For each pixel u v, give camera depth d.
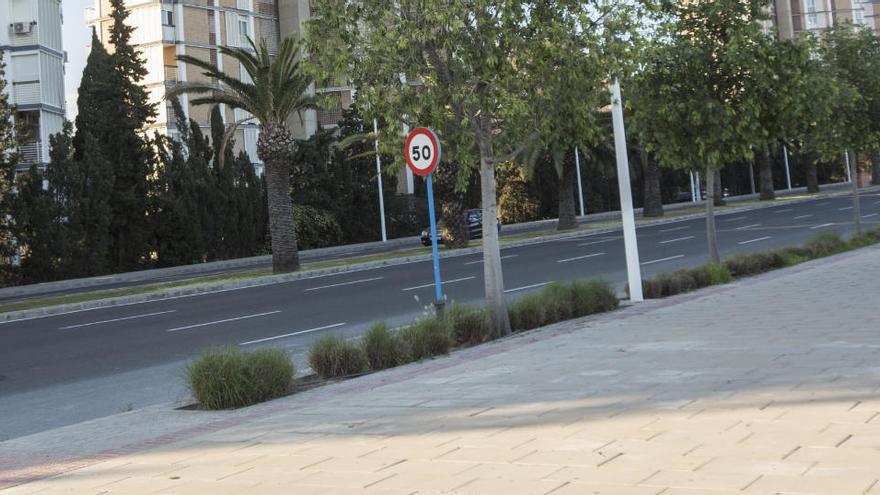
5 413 9.53
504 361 9.36
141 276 39.16
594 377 7.71
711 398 6.32
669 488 4.26
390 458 5.40
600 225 45.72
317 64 12.37
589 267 23.48
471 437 5.77
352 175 54.72
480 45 11.88
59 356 13.82
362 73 12.09
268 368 8.65
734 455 4.77
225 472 5.45
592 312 13.68
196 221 45.69
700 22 16.97
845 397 5.97
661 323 11.26
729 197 82.69
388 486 4.75
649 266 22.45
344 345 10.16
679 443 5.12
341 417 7.04
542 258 27.62
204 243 46.47
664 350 8.91
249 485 5.05
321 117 66.31
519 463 4.99
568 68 12.00
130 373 11.72
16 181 37.06
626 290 15.69
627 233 14.83
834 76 21.64
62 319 20.72
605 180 74.12
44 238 39.12
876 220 33.41
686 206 68.00
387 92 12.18
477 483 4.65
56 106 47.38
